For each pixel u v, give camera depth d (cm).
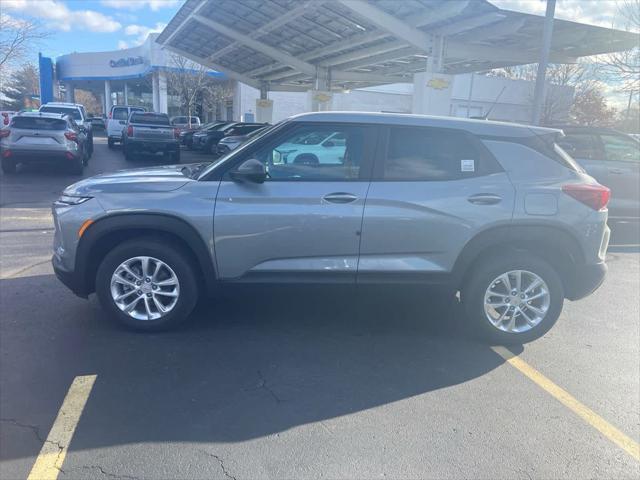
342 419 329
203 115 5147
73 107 2197
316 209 415
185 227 416
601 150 884
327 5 1644
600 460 296
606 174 868
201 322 475
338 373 389
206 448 296
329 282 429
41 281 574
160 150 2052
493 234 425
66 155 1458
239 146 463
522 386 378
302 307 521
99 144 3017
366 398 355
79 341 427
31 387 355
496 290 441
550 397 364
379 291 435
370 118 432
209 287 431
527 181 431
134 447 295
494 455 297
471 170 430
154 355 407
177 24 2483
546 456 298
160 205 414
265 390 362
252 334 454
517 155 436
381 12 1493
